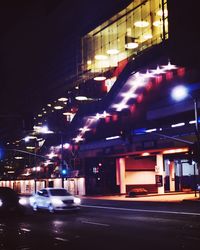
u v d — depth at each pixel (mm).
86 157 61062
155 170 56031
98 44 68875
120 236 16969
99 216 27109
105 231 18797
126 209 33000
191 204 34438
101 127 59656
